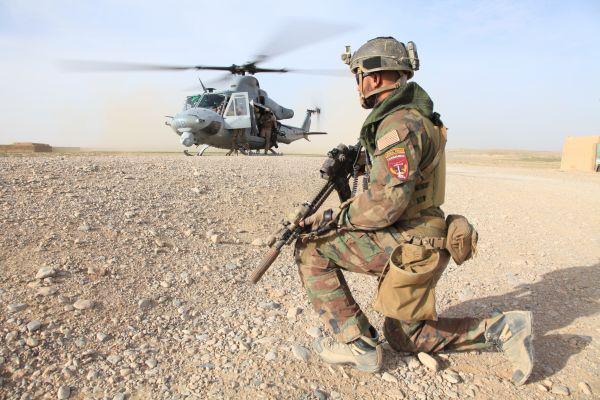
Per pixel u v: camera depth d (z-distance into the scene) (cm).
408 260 202
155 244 379
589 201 805
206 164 809
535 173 1551
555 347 261
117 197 482
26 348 226
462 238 204
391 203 195
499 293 344
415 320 211
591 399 215
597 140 1850
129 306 280
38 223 372
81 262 321
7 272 292
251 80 1552
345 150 236
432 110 206
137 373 221
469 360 246
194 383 216
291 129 1966
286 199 597
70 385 208
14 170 543
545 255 450
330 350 233
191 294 309
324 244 221
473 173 1374
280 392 212
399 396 214
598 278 375
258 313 292
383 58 208
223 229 452
